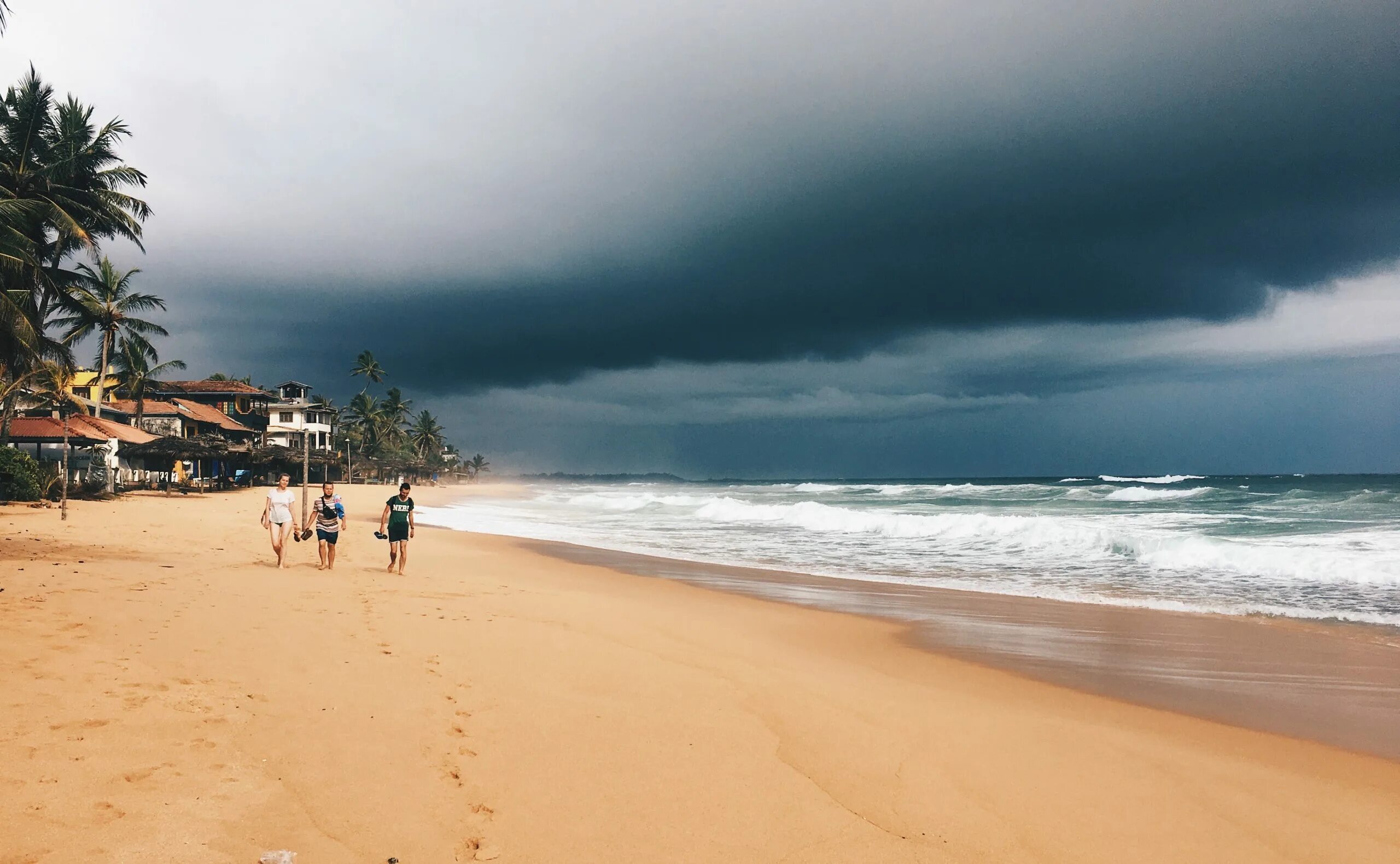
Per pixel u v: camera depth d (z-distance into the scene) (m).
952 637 10.72
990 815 4.86
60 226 28.38
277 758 4.73
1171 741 6.55
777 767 5.30
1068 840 4.58
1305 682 8.52
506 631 9.05
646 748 5.48
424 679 6.71
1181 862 4.39
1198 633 10.98
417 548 20.98
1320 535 23.06
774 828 4.41
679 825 4.36
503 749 5.27
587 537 27.55
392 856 3.74
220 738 4.95
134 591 9.85
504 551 21.83
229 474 61.81
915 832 4.54
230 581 11.51
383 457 105.25
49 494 30.00
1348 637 10.76
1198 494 56.94
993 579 16.75
